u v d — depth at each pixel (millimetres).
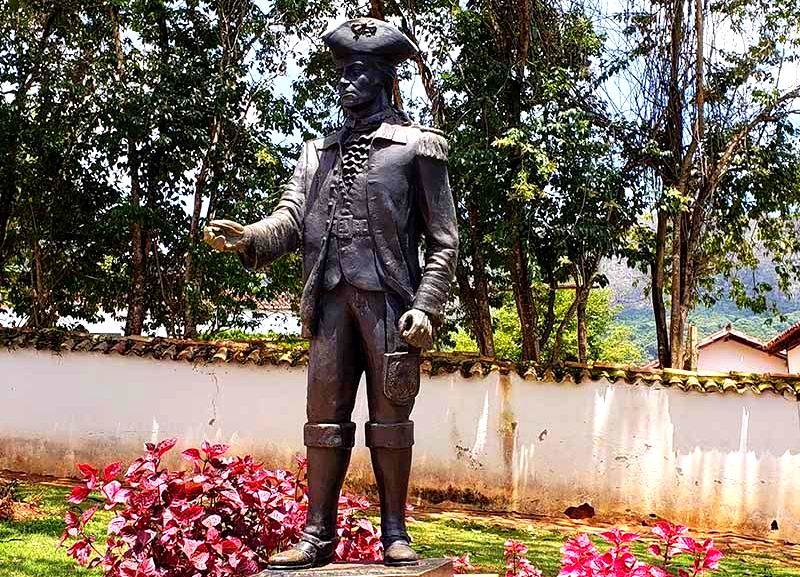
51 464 11414
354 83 4234
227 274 12461
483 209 11719
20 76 12375
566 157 11211
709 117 12352
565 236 11422
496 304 13383
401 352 4043
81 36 12922
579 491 10977
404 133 4207
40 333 11750
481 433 11094
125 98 11922
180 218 13156
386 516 4148
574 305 12445
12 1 8586
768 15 12180
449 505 11047
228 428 11281
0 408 11570
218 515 4148
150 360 11461
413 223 4207
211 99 12336
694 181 12273
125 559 3969
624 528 10477
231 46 13008
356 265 4074
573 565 4008
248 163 12789
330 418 4125
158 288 13258
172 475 4258
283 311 14625
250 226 4098
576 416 11055
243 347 11555
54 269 13133
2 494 8953
